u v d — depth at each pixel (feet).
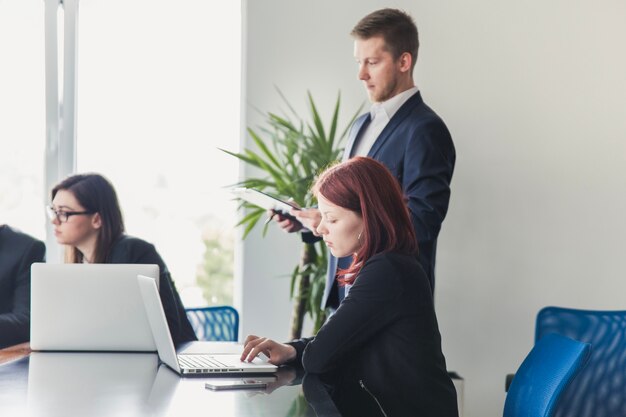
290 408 5.74
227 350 9.03
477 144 15.67
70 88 16.14
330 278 11.44
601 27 15.67
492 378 15.78
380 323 7.16
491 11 15.66
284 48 15.88
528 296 15.74
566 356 7.32
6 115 16.02
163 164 16.26
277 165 14.53
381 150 11.24
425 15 15.69
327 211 7.59
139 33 16.30
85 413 5.51
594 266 15.74
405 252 7.46
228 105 16.29
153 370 7.59
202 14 16.34
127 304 8.96
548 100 15.71
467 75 15.67
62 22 16.17
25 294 12.01
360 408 7.06
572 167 15.71
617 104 15.71
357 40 11.51
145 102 16.29
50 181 16.05
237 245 16.16
